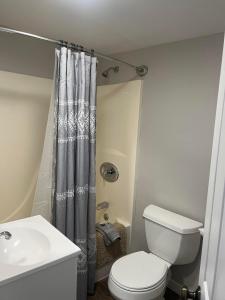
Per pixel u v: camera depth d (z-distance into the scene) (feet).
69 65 5.60
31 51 7.43
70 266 4.38
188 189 6.53
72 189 5.99
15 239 4.94
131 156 7.86
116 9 4.86
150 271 5.78
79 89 5.85
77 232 6.21
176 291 6.98
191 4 4.51
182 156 6.61
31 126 7.73
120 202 8.31
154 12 4.92
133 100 7.66
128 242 8.12
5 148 7.32
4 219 7.52
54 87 5.67
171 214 6.66
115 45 7.20
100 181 9.00
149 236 6.77
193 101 6.27
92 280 6.82
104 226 7.66
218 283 2.22
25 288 3.85
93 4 4.71
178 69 6.53
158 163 7.20
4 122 7.19
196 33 5.90
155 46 7.02
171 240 6.20
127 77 7.90
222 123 2.35
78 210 6.15
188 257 6.19
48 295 4.17
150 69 7.19
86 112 6.02
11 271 3.74
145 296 5.24
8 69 7.07
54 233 4.90
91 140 6.22
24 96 7.46
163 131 7.01
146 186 7.60
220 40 5.69
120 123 8.14
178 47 6.49
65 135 5.75
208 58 5.92
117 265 5.95
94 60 5.99
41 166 5.91
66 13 5.18
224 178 2.21
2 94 7.04
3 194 7.44
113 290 5.48
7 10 5.13
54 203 5.92
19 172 7.68
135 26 5.70
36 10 5.10
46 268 4.03
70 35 6.51
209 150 6.04
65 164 5.82
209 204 2.60
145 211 6.83
